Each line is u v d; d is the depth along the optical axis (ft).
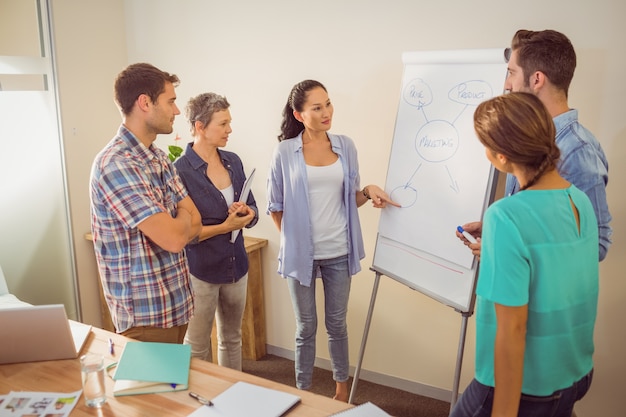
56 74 10.12
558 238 4.08
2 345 5.14
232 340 8.70
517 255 3.99
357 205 8.48
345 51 9.13
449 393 9.21
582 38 7.38
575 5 7.34
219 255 8.02
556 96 5.73
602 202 5.49
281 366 10.53
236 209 7.77
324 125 7.74
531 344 4.20
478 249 6.21
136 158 6.03
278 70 9.86
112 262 6.10
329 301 8.40
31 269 10.32
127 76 6.02
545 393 4.25
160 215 5.85
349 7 8.95
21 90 9.75
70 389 4.79
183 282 6.52
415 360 9.46
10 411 4.47
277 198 8.27
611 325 7.83
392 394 9.50
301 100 7.72
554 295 4.10
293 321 10.64
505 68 6.47
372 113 9.10
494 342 4.38
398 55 8.69
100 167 5.86
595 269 4.40
